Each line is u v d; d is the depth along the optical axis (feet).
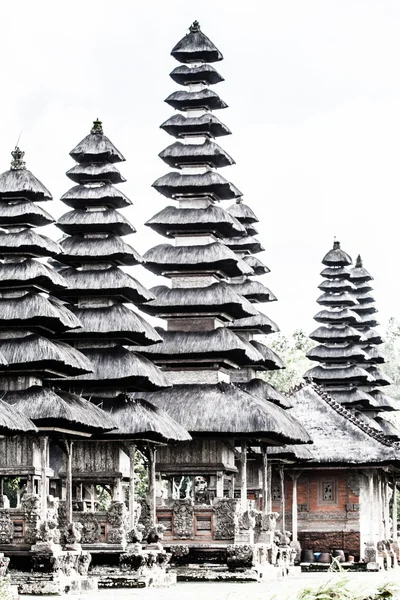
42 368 172.55
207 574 199.11
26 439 170.81
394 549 321.11
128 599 151.33
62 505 177.58
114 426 182.70
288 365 448.65
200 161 230.48
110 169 201.67
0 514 160.66
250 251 268.82
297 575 232.32
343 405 320.50
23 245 175.01
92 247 200.54
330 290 319.88
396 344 570.05
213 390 218.38
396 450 284.61
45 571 157.89
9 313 172.55
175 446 216.74
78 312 199.62
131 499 191.31
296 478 280.31
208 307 222.48
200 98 231.50
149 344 206.08
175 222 226.38
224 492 251.60
